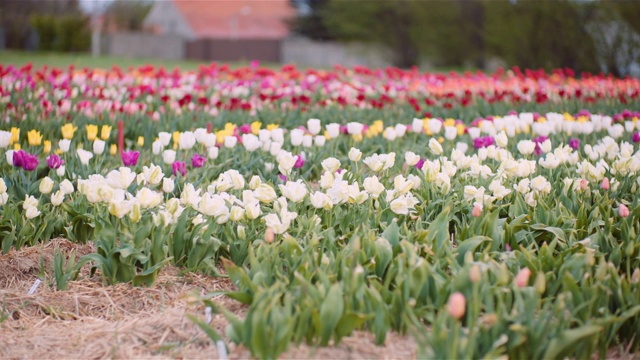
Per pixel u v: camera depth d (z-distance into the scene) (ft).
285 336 9.09
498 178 14.34
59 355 10.30
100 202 13.52
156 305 11.83
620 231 12.99
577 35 59.82
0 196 13.12
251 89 32.91
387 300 10.31
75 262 13.56
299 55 135.03
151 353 10.16
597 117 21.65
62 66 71.61
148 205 12.01
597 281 10.17
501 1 65.31
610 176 16.30
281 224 11.63
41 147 19.19
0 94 25.32
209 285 12.39
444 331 8.70
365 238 11.48
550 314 9.23
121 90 32.01
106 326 11.14
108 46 129.59
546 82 38.68
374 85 35.01
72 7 132.16
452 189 14.66
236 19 192.44
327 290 10.01
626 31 56.90
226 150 19.29
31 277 13.12
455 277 10.55
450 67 92.79
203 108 26.58
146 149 22.74
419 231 11.82
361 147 21.48
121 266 12.44
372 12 97.09
